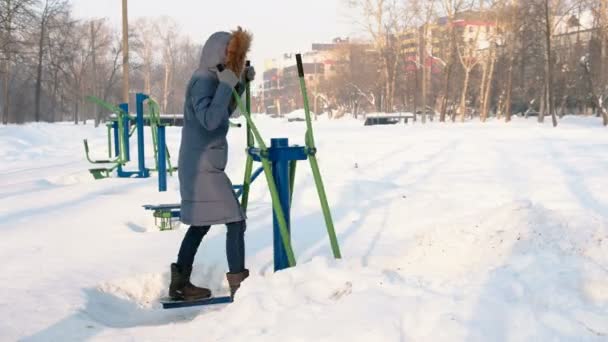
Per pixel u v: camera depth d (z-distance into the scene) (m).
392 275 3.18
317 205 6.98
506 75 52.28
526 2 41.91
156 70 92.94
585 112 58.16
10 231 5.67
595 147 15.85
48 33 49.56
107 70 63.84
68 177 11.31
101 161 11.09
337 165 11.75
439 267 3.59
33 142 24.42
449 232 4.00
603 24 37.50
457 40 49.56
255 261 4.37
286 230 3.57
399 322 2.54
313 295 3.01
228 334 2.75
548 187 8.51
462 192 8.05
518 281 2.98
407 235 5.25
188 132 3.49
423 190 8.27
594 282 3.09
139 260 4.43
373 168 11.45
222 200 3.47
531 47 50.12
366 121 45.59
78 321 3.10
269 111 154.25
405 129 31.44
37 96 49.44
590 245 3.81
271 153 3.61
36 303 3.38
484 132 25.61
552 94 35.50
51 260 4.46
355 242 5.00
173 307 3.40
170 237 5.35
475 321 2.52
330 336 2.47
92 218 6.35
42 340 2.83
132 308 3.73
